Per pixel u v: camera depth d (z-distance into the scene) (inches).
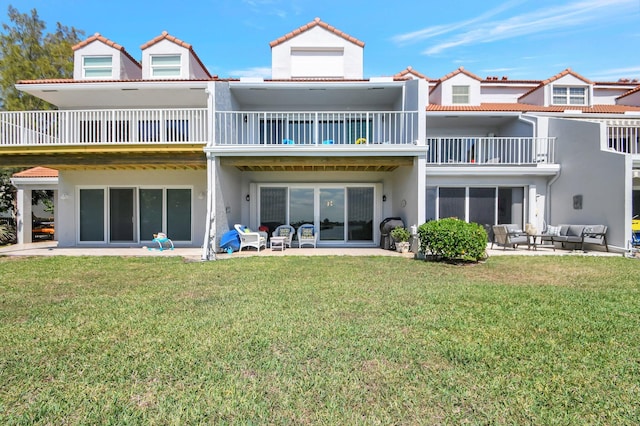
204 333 170.7
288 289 261.1
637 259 398.9
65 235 569.6
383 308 211.5
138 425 102.6
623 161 437.1
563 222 535.8
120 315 198.8
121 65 610.9
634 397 116.3
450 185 563.2
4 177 728.3
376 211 583.5
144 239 574.6
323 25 644.7
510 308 211.8
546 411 109.2
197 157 471.2
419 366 137.5
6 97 945.5
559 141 548.4
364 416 107.0
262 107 599.2
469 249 374.6
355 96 554.6
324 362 140.6
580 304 220.7
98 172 573.6
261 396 117.0
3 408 110.9
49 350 151.8
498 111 595.8
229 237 475.8
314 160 469.1
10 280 296.8
